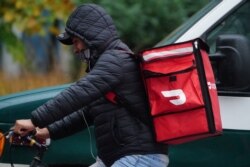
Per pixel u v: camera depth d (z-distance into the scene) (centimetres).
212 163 930
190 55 760
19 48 1902
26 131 766
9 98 977
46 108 742
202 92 753
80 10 772
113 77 749
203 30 952
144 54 764
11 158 892
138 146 762
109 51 761
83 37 769
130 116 768
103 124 771
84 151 948
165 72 757
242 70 896
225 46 887
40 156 808
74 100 741
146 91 765
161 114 757
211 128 750
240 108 919
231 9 949
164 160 777
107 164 775
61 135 825
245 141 923
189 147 931
